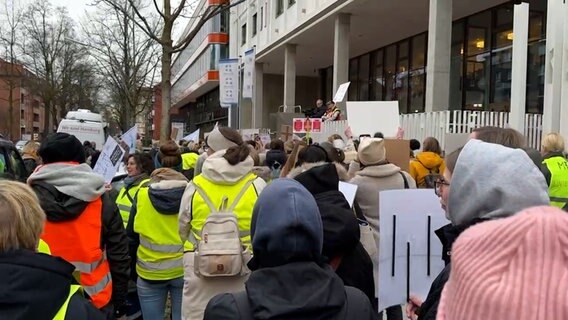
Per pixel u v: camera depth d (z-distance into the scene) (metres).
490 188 1.69
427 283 3.24
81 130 26.28
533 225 0.92
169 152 5.50
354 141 8.32
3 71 48.94
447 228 2.13
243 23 39.00
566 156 5.93
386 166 4.25
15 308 1.77
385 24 22.45
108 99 58.75
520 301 0.86
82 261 3.14
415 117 14.57
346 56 21.09
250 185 3.58
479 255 0.97
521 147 2.52
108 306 3.30
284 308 1.70
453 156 2.40
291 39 26.61
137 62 37.72
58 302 1.87
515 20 10.40
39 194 3.08
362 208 4.13
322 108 23.94
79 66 45.19
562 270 0.87
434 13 15.52
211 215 3.40
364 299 1.88
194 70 57.09
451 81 21.45
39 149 3.24
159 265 4.25
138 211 4.28
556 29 10.12
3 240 1.84
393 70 26.67
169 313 5.59
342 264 3.01
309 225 1.84
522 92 10.37
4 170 6.71
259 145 9.59
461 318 0.95
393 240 3.23
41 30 43.28
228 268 3.25
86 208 3.20
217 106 50.66
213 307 1.83
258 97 34.50
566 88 9.72
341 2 20.06
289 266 1.82
